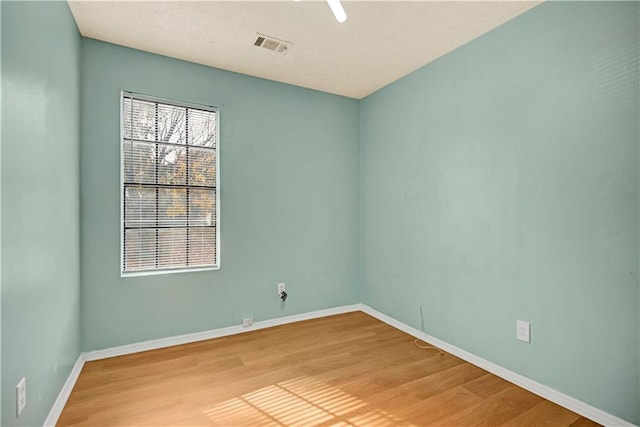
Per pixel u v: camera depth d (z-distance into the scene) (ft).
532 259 6.59
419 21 7.09
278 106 10.43
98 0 6.35
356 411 5.88
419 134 9.45
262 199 10.14
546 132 6.34
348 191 11.87
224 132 9.52
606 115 5.50
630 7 5.22
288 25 7.29
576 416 5.75
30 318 4.50
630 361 5.25
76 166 7.17
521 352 6.78
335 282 11.58
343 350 8.52
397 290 10.30
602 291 5.58
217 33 7.63
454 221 8.34
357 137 12.05
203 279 9.18
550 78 6.28
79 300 7.48
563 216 6.09
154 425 5.45
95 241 7.84
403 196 10.05
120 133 8.15
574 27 5.92
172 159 8.88
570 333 5.99
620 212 5.35
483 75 7.58
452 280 8.40
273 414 5.78
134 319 8.29
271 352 8.37
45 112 5.11
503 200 7.14
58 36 5.79
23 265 4.29
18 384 4.12
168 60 8.75
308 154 11.01
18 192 4.15
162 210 8.77
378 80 10.36
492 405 6.08
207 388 6.62
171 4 6.54
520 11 6.72
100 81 7.92
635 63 5.16
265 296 10.21
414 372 7.34
